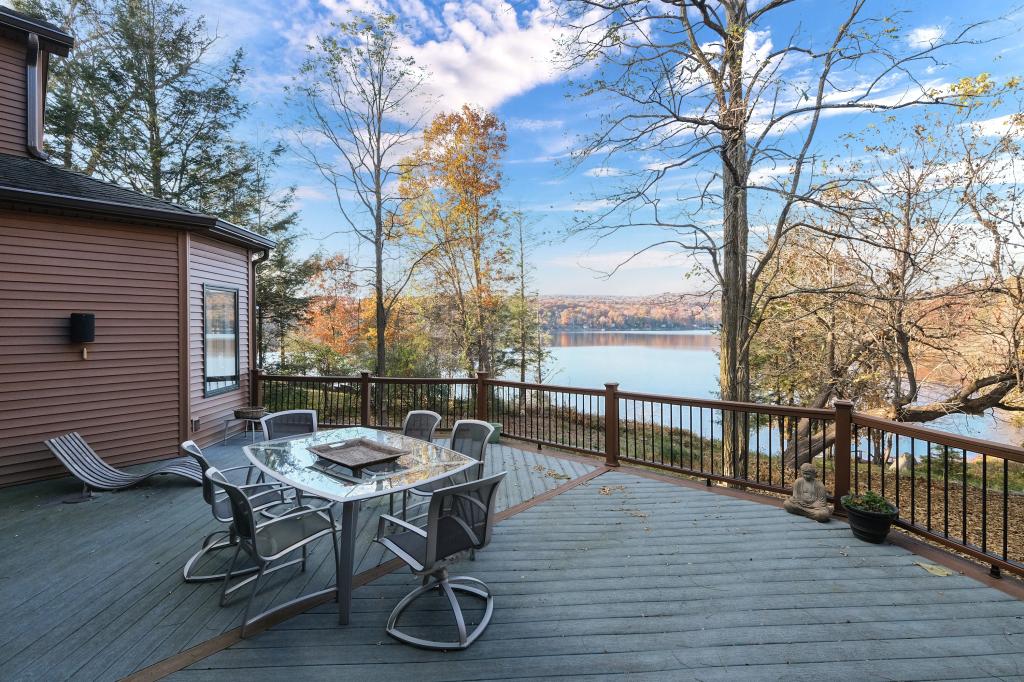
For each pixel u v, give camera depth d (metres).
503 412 7.37
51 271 4.88
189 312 5.97
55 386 4.93
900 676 2.15
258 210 14.27
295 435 4.38
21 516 3.99
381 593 2.86
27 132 6.07
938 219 8.45
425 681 2.11
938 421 10.17
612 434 5.74
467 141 16.03
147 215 5.21
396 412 10.55
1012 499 7.72
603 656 2.29
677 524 3.96
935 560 3.28
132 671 2.13
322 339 17.86
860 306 9.38
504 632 2.48
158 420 5.68
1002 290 8.14
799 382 11.59
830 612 2.67
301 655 2.27
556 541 3.62
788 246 10.51
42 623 2.49
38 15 11.75
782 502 4.45
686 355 21.91
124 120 12.49
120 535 3.63
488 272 17.58
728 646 2.37
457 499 2.41
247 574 3.04
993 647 2.36
